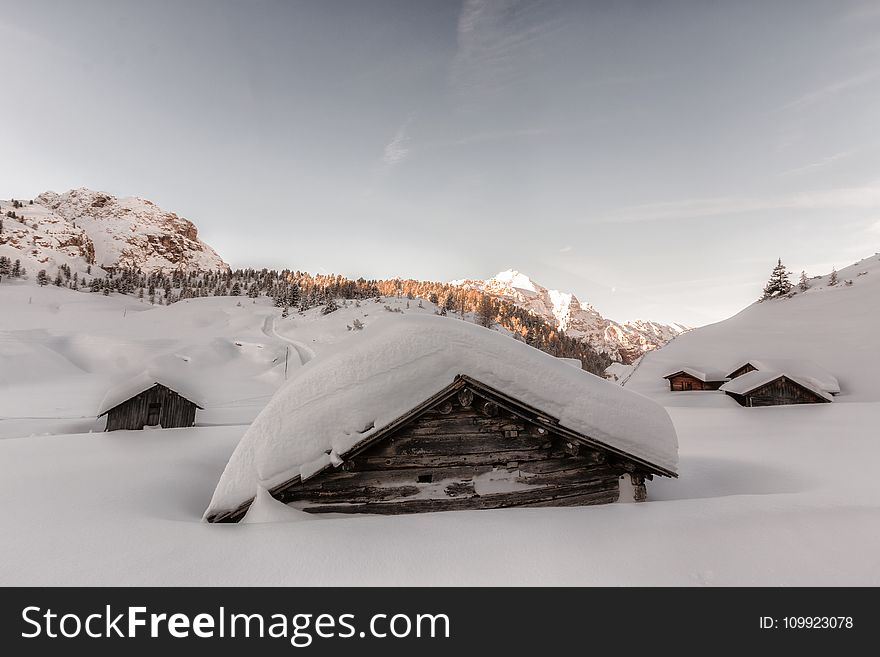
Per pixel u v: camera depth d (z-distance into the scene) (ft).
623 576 18.12
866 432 62.18
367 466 24.21
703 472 43.37
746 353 195.83
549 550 19.89
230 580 17.62
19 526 22.47
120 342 263.29
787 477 39.68
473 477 25.04
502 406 25.02
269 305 487.20
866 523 22.57
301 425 23.91
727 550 20.03
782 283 287.69
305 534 20.88
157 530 21.81
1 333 264.52
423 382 24.72
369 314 374.22
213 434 61.67
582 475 26.58
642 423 26.68
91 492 28.73
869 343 163.94
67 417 99.19
